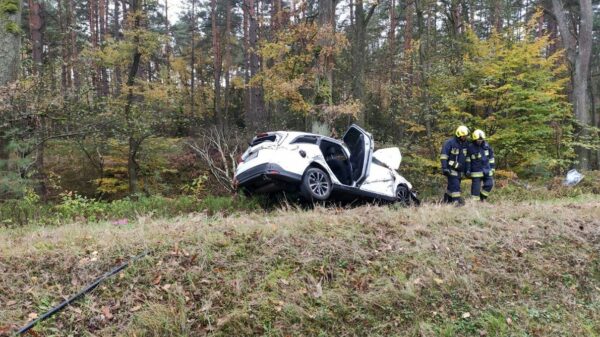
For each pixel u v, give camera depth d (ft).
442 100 46.42
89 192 55.01
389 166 31.14
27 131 35.04
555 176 49.44
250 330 13.85
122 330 13.23
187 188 51.62
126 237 17.38
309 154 26.13
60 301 14.02
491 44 45.52
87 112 41.78
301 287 15.47
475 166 29.60
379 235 18.93
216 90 90.99
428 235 19.47
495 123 44.88
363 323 14.84
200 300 14.53
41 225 24.82
